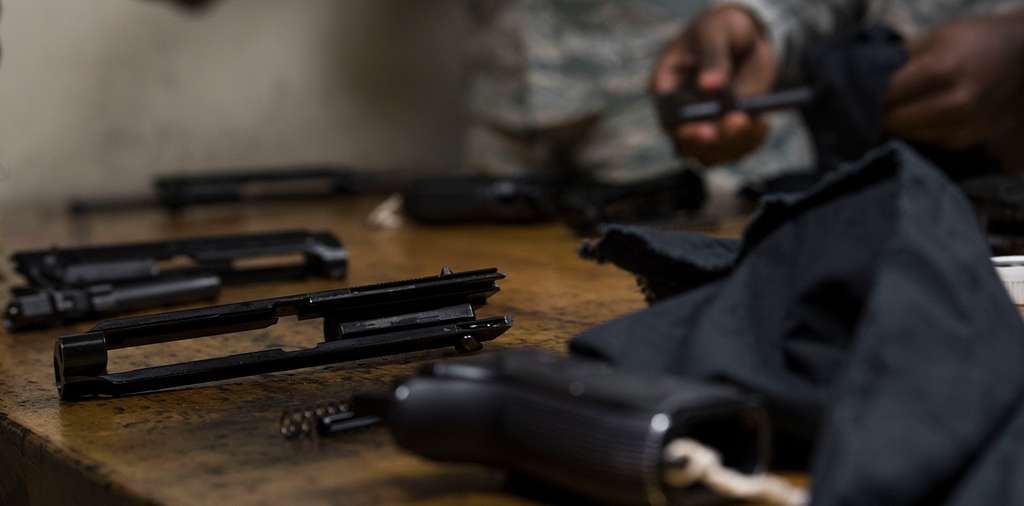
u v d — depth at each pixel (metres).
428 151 2.74
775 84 1.89
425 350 0.75
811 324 0.49
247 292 1.05
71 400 0.67
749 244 0.55
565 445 0.41
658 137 2.18
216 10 2.40
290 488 0.49
